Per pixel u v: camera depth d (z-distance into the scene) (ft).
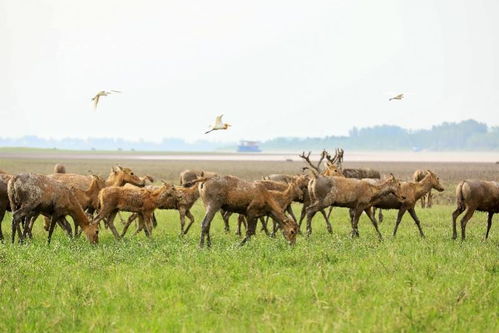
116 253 217.36
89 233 252.21
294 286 168.86
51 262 201.36
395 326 135.44
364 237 276.21
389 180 286.25
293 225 245.65
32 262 198.90
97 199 290.35
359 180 285.64
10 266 192.95
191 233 300.20
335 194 280.72
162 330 137.80
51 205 247.91
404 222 357.61
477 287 165.37
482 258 208.03
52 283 175.22
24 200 245.86
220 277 180.96
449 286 167.22
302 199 308.60
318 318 140.36
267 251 219.20
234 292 164.55
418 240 266.98
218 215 383.65
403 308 147.64
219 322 142.51
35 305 156.76
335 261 208.44
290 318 143.23
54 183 249.75
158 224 339.36
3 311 149.18
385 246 236.84
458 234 299.17
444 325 138.72
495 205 278.46
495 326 138.00
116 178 321.93
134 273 187.01
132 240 257.55
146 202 272.51
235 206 246.06
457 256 213.05
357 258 209.36
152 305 155.12
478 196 276.21
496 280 175.73
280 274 183.73
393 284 171.32
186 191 287.89
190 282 177.47
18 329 138.51
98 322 142.20
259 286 170.40
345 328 135.23
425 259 205.77
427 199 529.86
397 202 296.10
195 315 146.82
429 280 178.70
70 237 261.65
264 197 247.50
